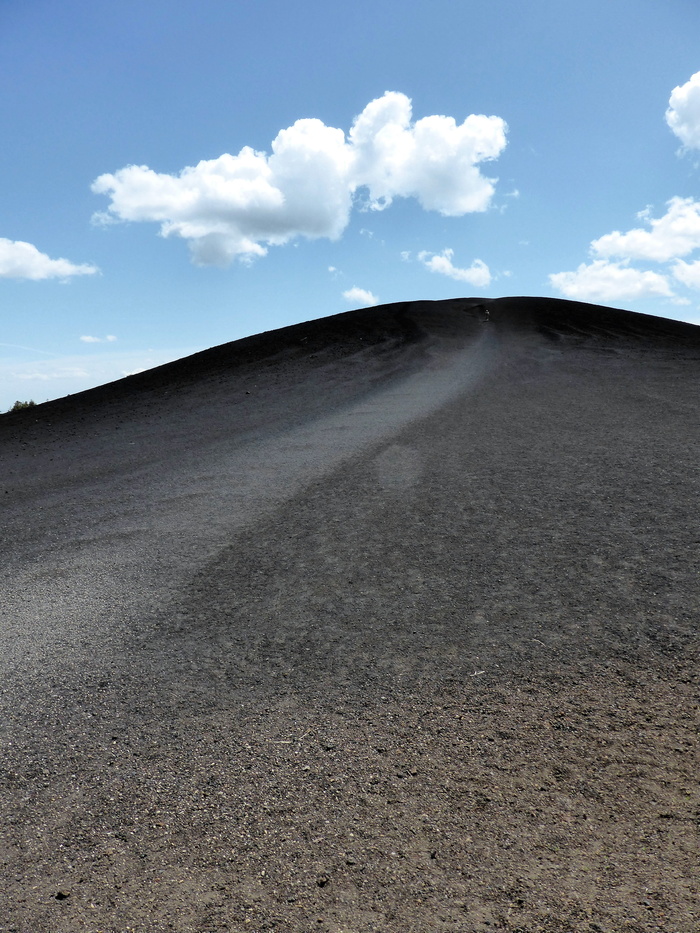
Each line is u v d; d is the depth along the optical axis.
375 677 2.22
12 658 2.53
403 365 16.97
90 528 4.49
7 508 5.42
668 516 3.72
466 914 1.28
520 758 1.76
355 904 1.31
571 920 1.25
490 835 1.49
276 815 1.59
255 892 1.36
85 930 1.28
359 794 1.65
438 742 1.84
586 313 31.16
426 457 5.99
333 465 5.98
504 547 3.43
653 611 2.56
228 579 3.27
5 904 1.35
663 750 1.75
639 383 11.27
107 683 2.29
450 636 2.48
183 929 1.27
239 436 8.62
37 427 11.97
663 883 1.33
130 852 1.49
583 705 1.98
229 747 1.88
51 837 1.55
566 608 2.65
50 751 1.91
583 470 5.03
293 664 2.35
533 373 13.85
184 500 5.09
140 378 18.56
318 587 3.07
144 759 1.84
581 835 1.47
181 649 2.53
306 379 15.55
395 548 3.55
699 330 26.27
